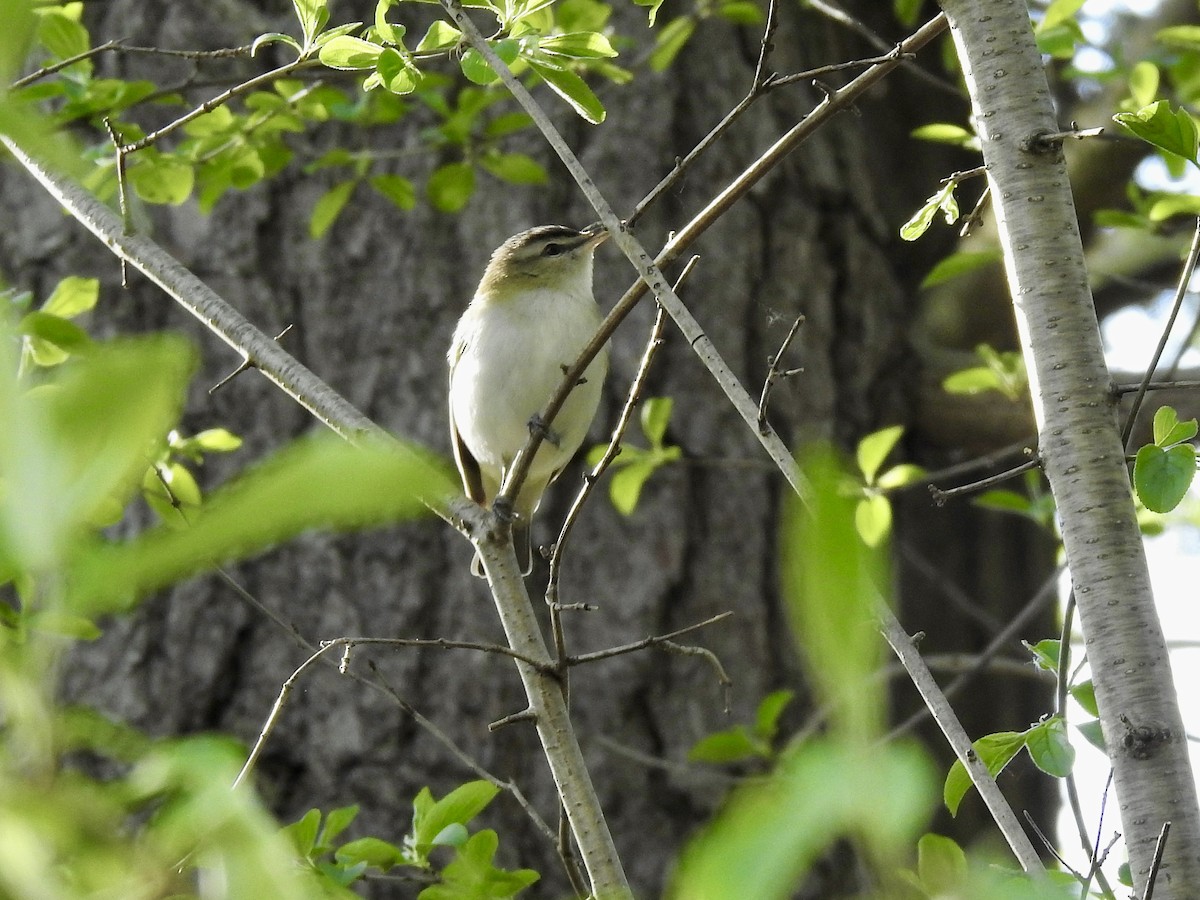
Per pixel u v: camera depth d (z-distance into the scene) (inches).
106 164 309.1
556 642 231.0
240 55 278.7
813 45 543.8
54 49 346.0
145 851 68.0
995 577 546.0
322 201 395.2
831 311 505.4
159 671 429.1
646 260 235.0
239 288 464.1
